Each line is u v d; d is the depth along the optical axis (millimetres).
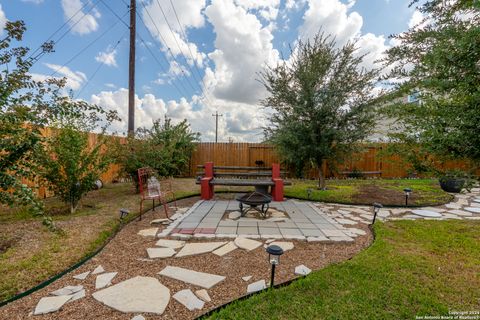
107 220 4020
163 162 6902
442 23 1468
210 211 4855
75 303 1888
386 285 2111
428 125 1300
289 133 6301
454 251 2855
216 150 11094
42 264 2500
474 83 1167
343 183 8578
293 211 4895
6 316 1736
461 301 1910
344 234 3488
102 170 4980
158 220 4168
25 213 4305
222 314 1745
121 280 2236
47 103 2996
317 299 1917
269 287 2090
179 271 2414
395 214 4730
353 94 6355
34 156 3318
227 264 2578
